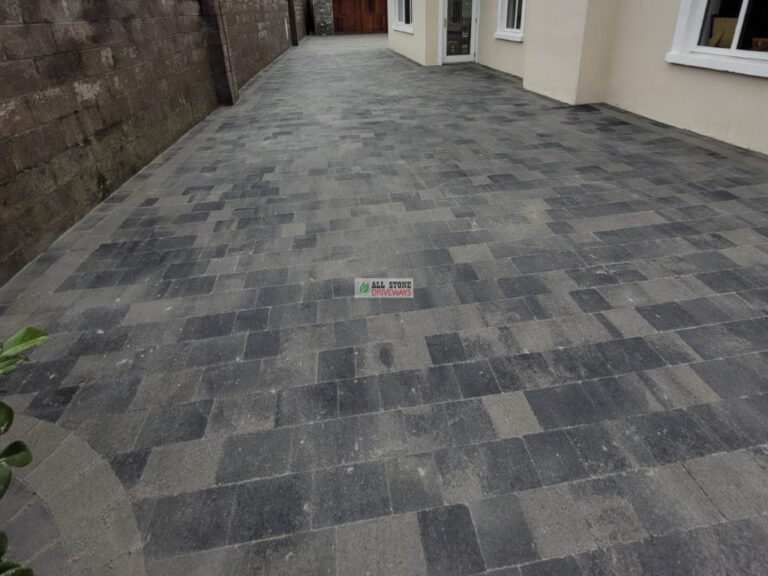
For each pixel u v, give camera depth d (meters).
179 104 6.41
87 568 1.48
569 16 6.78
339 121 6.87
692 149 4.90
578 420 1.90
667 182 4.12
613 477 1.68
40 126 3.49
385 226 3.58
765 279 2.73
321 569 1.45
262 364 2.28
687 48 5.36
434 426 1.91
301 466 1.78
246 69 10.48
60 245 3.53
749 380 2.05
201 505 1.66
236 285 2.93
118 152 4.66
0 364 1.04
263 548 1.52
